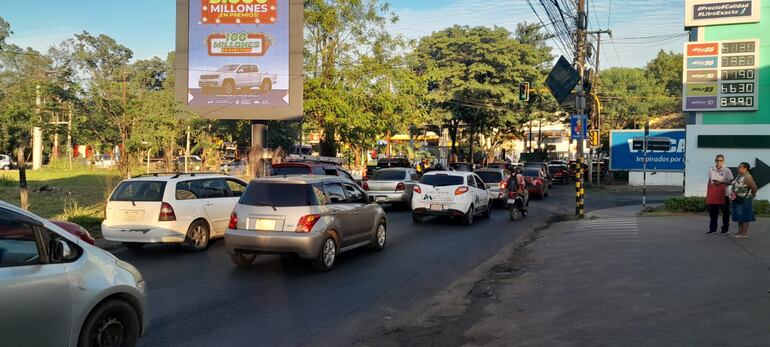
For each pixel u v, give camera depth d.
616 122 65.69
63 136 20.31
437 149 61.50
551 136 89.69
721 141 18.34
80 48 24.09
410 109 33.56
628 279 8.72
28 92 19.69
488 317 7.23
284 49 26.59
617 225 15.34
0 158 53.16
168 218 11.30
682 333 6.05
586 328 6.43
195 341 6.18
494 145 54.12
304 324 6.86
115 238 11.33
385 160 30.53
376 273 9.91
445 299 8.21
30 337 4.46
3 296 4.27
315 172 19.06
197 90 26.70
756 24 17.94
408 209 21.78
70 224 8.66
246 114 26.69
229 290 8.53
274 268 10.24
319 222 9.72
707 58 18.36
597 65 36.41
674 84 75.94
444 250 12.49
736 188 12.31
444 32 46.03
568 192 34.19
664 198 28.59
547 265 10.62
